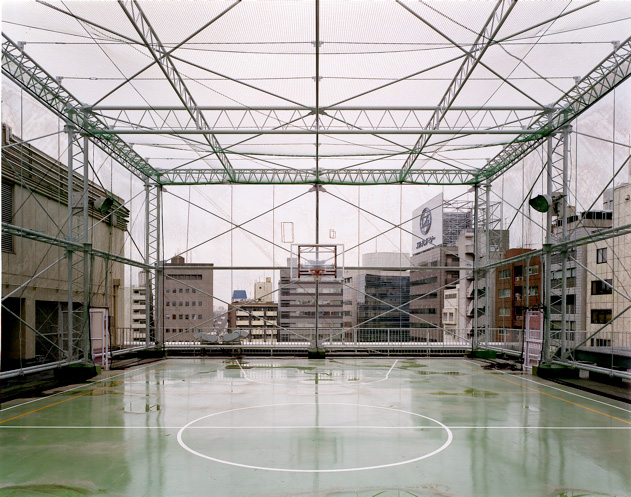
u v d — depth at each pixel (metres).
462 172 23.73
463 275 25.25
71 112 15.82
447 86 15.19
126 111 17.39
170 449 8.02
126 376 16.67
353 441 8.53
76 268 20.34
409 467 7.15
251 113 16.36
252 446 8.20
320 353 22.81
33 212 17.86
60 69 14.18
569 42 12.86
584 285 26.59
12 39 12.59
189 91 15.34
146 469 7.03
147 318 23.31
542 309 17.44
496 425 9.80
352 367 19.52
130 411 10.96
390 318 24.56
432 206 25.23
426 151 20.38
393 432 9.18
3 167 15.79
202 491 6.20
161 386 14.48
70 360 15.95
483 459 7.55
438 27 11.91
